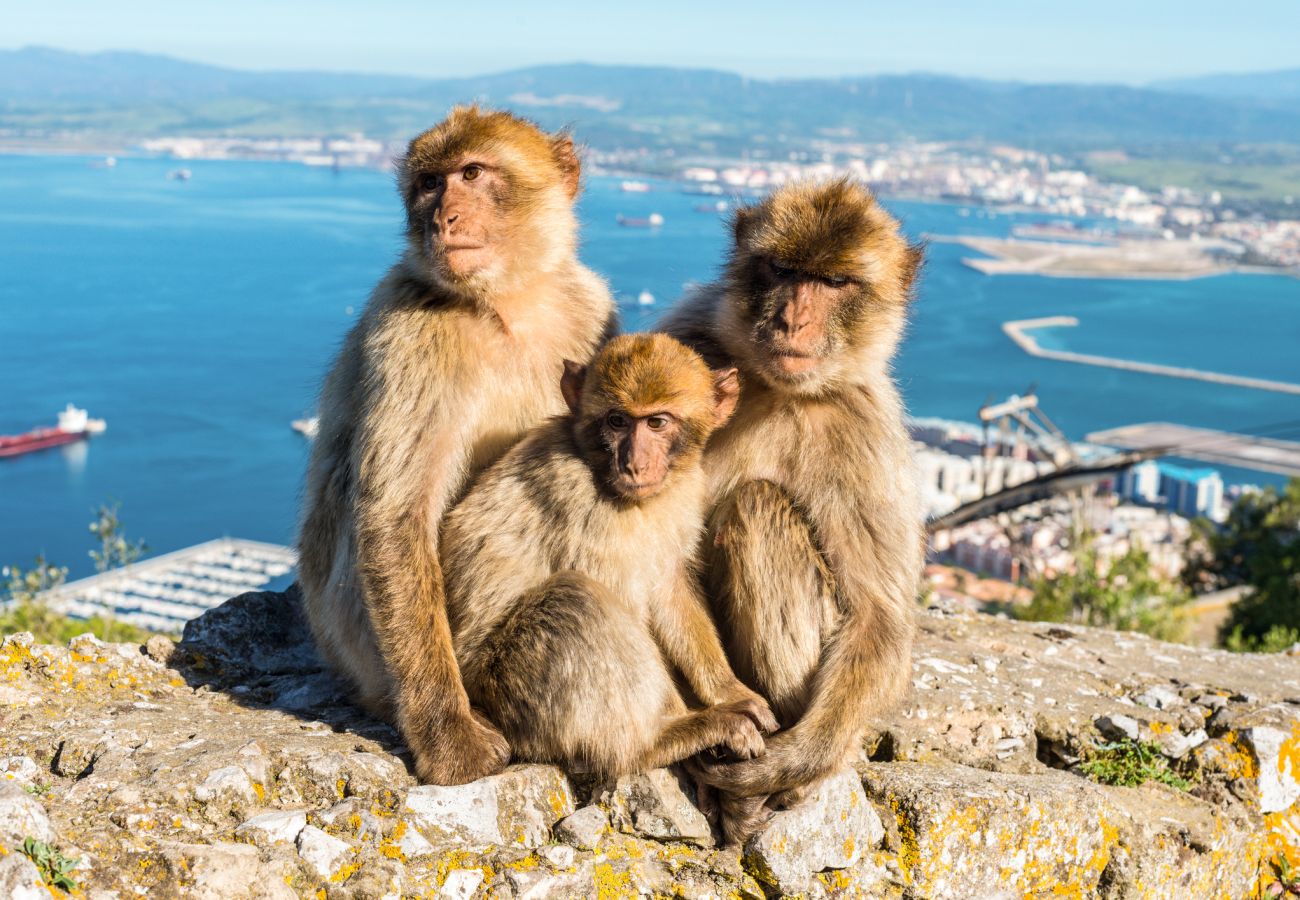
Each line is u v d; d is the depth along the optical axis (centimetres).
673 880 160
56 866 141
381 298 174
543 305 179
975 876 168
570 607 159
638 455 161
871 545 173
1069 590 669
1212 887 180
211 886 144
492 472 167
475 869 154
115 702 176
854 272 173
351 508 171
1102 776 188
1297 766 191
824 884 163
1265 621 927
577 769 163
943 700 190
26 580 428
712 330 181
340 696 182
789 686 170
